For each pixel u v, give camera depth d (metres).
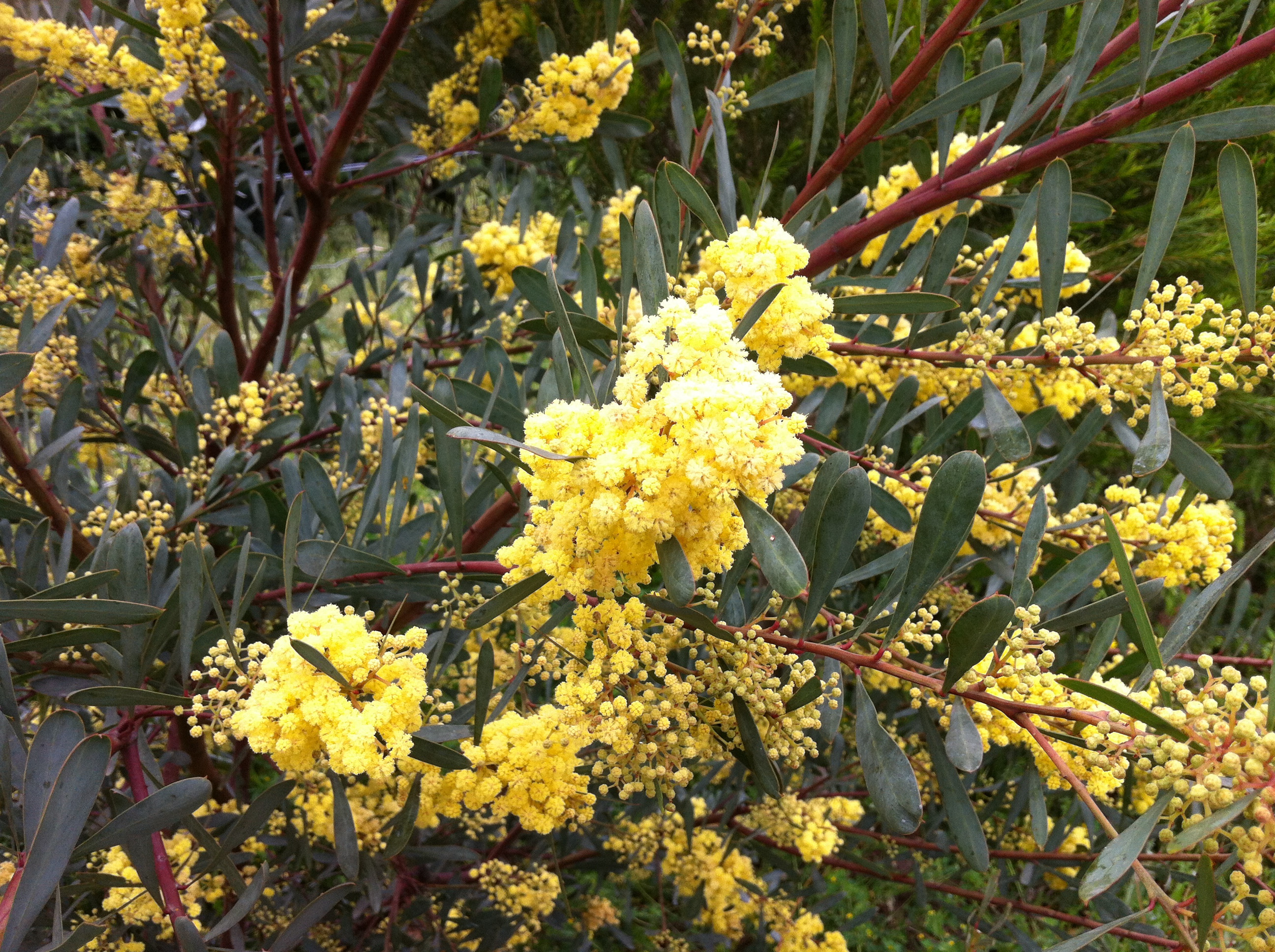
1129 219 0.94
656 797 0.42
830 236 0.58
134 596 0.49
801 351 0.41
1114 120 0.49
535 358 0.70
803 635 0.41
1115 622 0.43
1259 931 0.31
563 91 0.74
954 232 0.54
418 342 0.86
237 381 0.74
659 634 0.42
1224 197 0.41
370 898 0.52
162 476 0.81
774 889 0.95
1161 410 0.43
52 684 0.54
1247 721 0.31
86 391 0.78
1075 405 0.64
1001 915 0.80
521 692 0.55
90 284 0.99
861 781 0.99
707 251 0.42
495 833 0.88
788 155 1.03
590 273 0.47
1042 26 0.50
